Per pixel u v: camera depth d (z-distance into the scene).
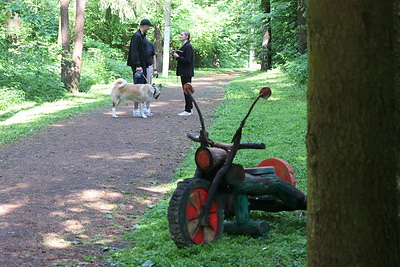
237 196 5.59
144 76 15.18
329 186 3.13
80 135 12.33
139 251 5.31
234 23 58.44
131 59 14.92
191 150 10.73
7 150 10.63
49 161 9.65
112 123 14.04
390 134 3.09
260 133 12.36
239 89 23.69
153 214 6.62
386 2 3.02
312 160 3.21
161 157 10.12
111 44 45.38
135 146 11.12
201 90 24.61
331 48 3.06
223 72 49.75
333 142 3.10
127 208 6.98
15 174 8.65
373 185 3.06
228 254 5.03
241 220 5.60
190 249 5.15
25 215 6.52
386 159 3.08
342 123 3.07
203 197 5.30
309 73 3.21
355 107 3.04
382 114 3.05
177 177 8.62
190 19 47.28
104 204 7.10
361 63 3.01
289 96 20.34
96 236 5.86
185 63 14.84
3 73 20.50
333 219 3.13
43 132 12.72
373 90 3.02
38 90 20.92
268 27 35.38
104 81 29.27
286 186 5.65
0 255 5.15
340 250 3.12
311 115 3.20
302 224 6.12
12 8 21.16
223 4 56.22
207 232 5.37
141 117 15.14
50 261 5.06
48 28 23.62
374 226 3.07
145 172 8.96
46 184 8.03
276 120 14.20
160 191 7.85
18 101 18.78
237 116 14.95
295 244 5.33
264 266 4.76
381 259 3.08
